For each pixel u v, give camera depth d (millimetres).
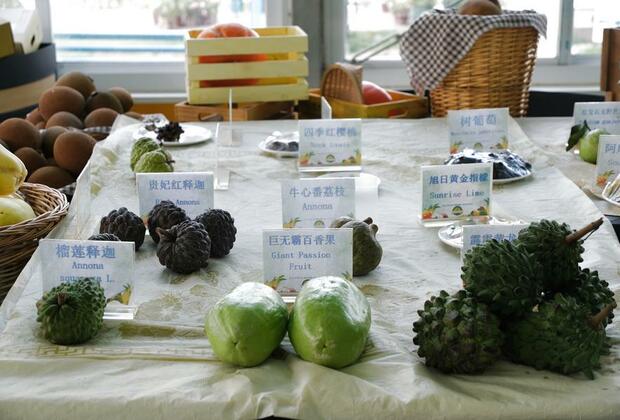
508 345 1043
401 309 1233
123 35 3314
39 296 1261
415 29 2484
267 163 2086
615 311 1188
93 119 2500
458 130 2078
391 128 2398
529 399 958
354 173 1974
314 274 1254
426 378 1001
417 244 1510
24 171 1701
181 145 2252
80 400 963
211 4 3297
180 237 1357
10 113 2705
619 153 1799
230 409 955
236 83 2643
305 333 1024
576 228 1559
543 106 2861
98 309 1139
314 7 3246
